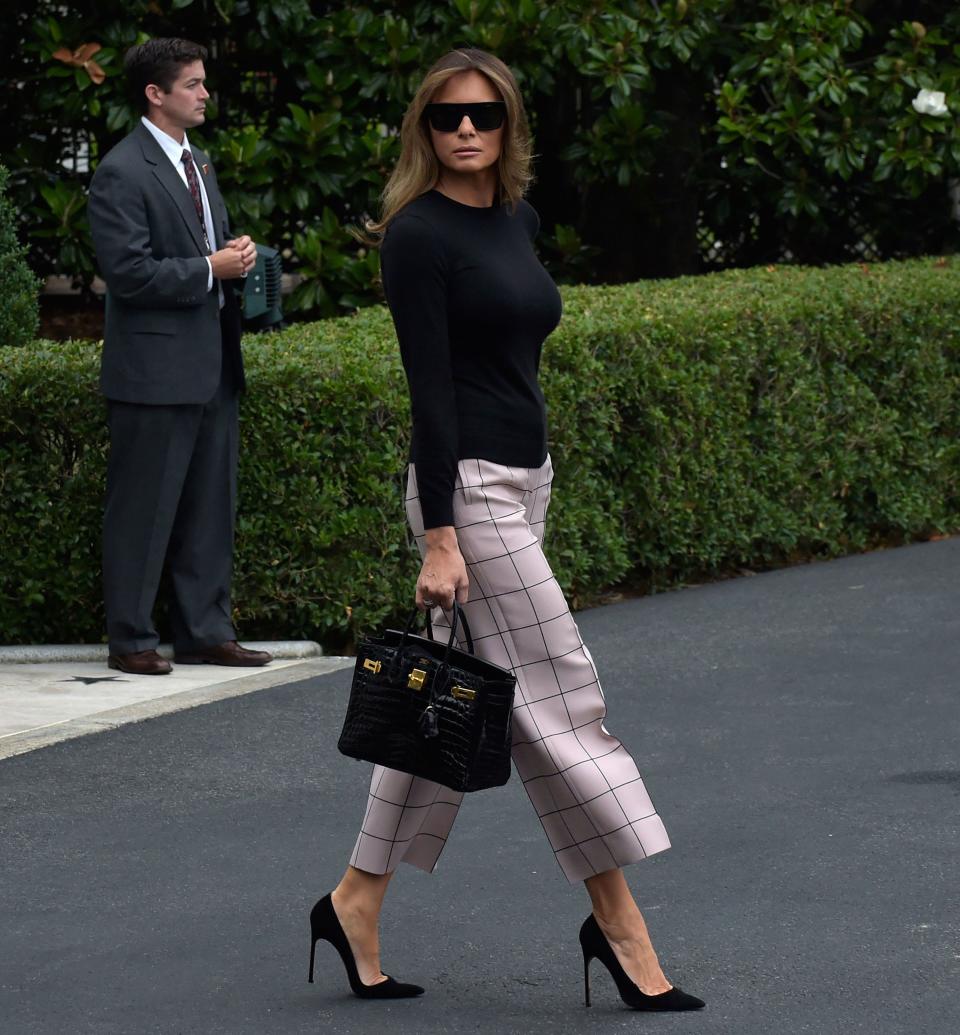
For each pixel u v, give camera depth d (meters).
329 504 16.80
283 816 11.91
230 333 16.06
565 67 26.80
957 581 19.52
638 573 20.33
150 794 12.38
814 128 26.91
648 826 8.75
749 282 23.11
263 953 9.65
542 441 8.92
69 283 28.00
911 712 14.41
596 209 29.28
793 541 20.94
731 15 28.31
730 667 15.95
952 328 22.70
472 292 8.55
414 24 25.56
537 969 9.43
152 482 15.70
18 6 25.27
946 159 27.66
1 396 16.39
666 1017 8.80
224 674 15.92
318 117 24.89
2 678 15.73
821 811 11.97
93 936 9.87
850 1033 8.61
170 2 24.95
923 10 29.89
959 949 9.65
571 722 8.84
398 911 10.25
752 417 20.80
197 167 15.94
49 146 25.58
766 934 9.89
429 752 8.40
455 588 8.59
